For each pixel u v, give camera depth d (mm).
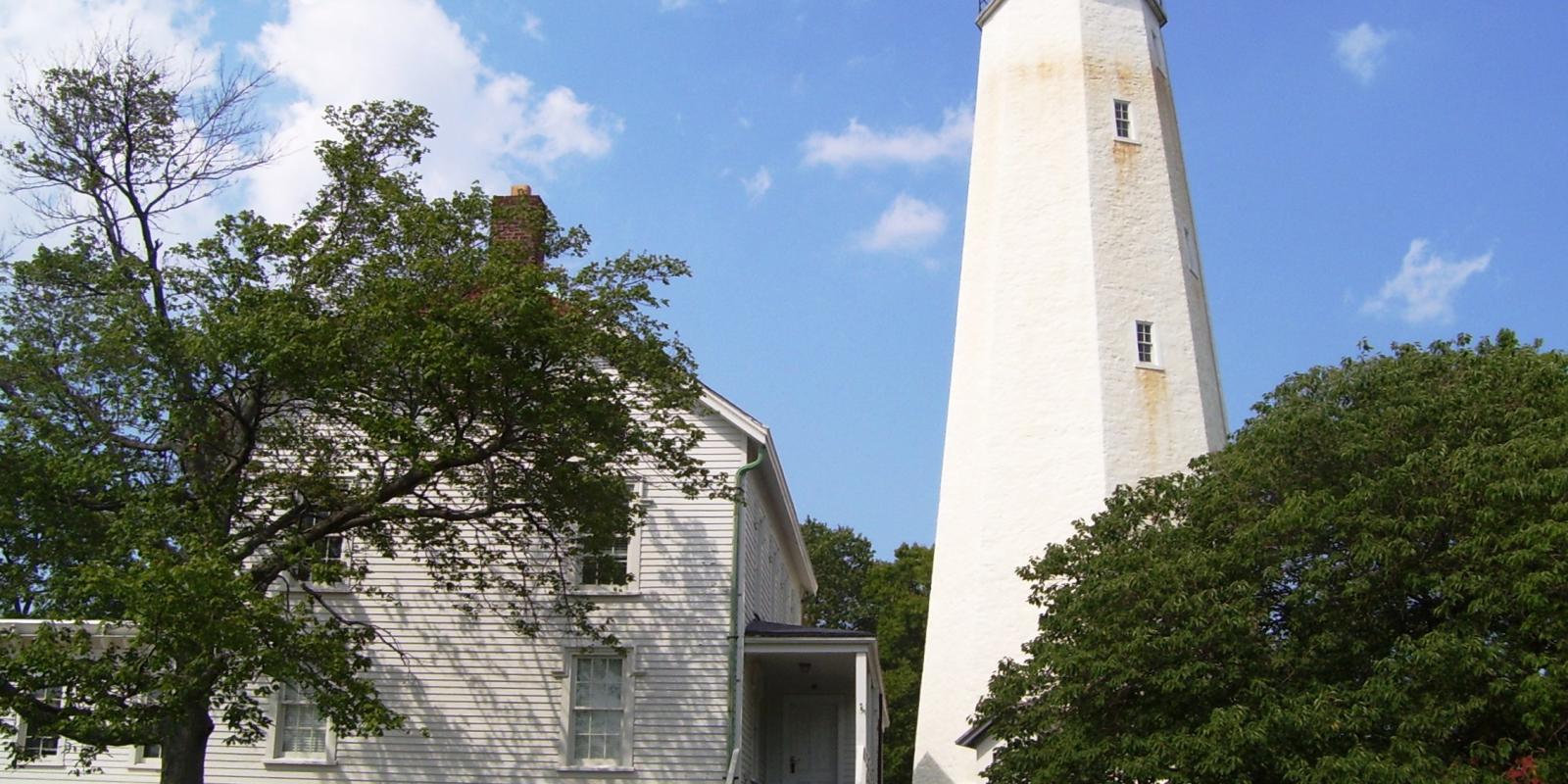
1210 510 19531
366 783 23422
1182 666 17438
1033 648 19844
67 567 19453
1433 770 15375
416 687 23719
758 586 26406
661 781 22875
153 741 18328
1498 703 15867
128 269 19156
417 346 17781
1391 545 16609
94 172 20500
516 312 17844
